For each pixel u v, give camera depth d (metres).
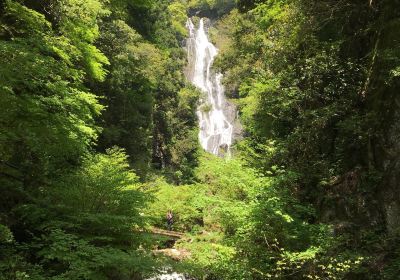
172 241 11.30
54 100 6.21
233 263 7.16
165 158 33.41
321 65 9.46
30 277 4.68
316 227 7.21
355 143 8.30
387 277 5.88
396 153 6.97
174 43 44.34
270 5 13.71
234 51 20.00
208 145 41.41
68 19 9.70
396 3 8.21
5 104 5.18
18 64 5.25
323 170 8.80
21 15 7.59
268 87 10.77
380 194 7.01
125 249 6.28
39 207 6.09
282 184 8.74
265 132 12.14
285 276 7.09
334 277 6.27
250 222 7.14
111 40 17.67
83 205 6.44
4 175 6.50
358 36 9.59
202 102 44.12
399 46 7.25
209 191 9.04
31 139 5.79
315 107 9.90
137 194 6.85
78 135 7.43
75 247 5.53
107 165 7.73
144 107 25.53
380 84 7.94
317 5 10.50
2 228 4.89
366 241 6.67
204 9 61.12
